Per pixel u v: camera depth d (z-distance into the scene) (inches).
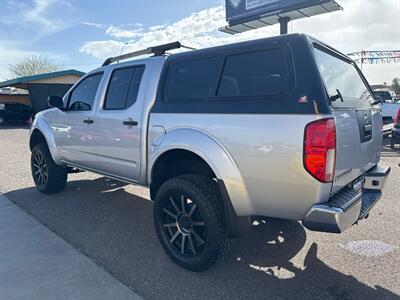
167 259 125.5
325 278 112.4
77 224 158.7
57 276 112.2
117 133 145.3
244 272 116.5
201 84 116.5
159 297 101.7
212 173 122.0
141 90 135.9
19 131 708.7
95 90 164.9
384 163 303.3
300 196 93.8
